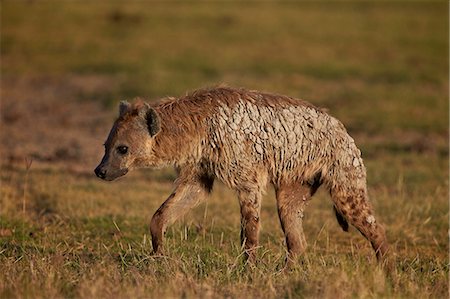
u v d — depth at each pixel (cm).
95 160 4531
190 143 2408
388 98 6391
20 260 2444
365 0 11931
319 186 2528
